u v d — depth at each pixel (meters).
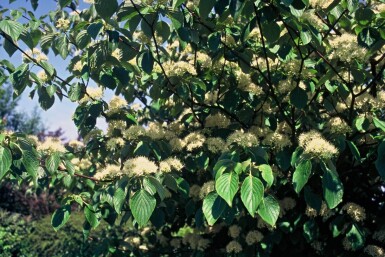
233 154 2.28
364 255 3.03
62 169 3.10
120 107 3.33
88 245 6.66
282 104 3.16
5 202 13.68
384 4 2.65
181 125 3.65
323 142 2.01
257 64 2.92
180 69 2.91
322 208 2.92
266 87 3.18
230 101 3.07
